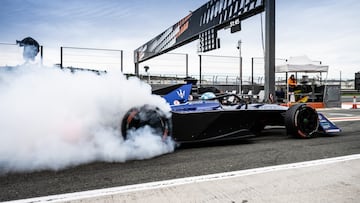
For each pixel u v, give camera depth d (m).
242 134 4.27
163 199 2.21
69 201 2.17
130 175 2.77
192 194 2.31
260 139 4.76
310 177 2.73
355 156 3.54
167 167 3.05
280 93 13.62
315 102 13.13
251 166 3.10
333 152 3.77
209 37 15.62
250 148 4.03
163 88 4.25
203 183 2.56
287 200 2.19
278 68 12.82
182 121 3.83
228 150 3.89
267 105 5.00
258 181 2.62
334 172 2.89
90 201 2.17
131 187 2.45
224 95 4.94
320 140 4.66
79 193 2.31
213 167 3.06
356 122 7.17
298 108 4.62
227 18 13.32
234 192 2.35
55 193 2.32
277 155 3.60
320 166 3.10
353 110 11.28
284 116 4.86
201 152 3.77
